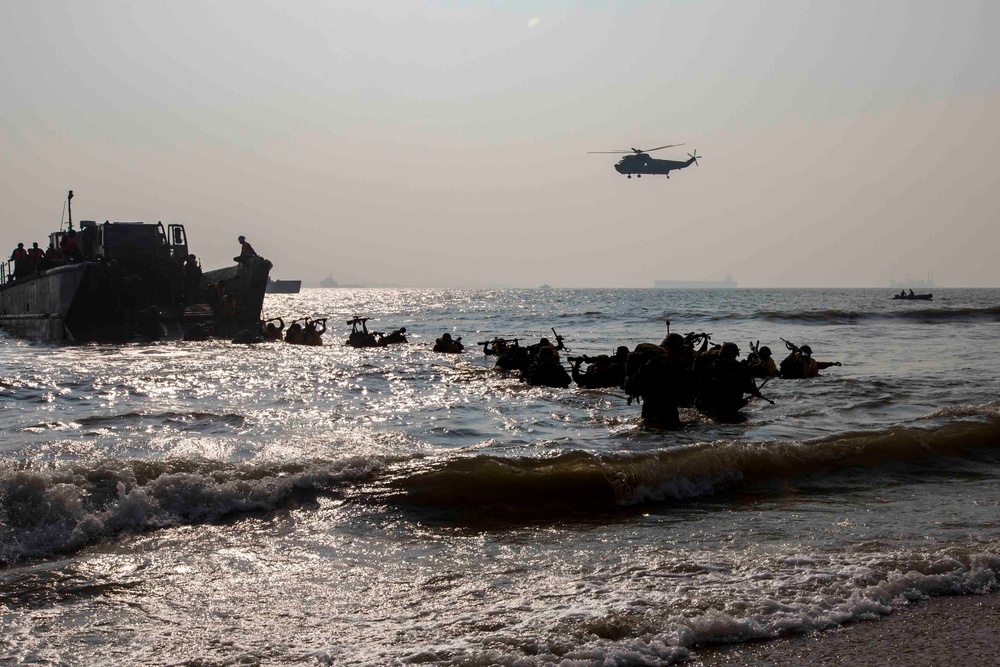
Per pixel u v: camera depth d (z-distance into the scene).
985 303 99.12
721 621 5.29
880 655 4.94
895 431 10.88
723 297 149.00
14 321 43.12
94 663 4.80
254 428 12.98
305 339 35.88
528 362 22.11
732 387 14.43
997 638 5.20
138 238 38.94
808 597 5.76
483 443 11.58
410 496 8.40
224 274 40.59
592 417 14.48
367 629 5.24
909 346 32.22
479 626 5.25
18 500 7.26
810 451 10.08
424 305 107.12
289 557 6.73
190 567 6.46
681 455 9.43
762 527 7.66
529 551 6.90
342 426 13.36
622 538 7.29
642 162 63.84
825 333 41.06
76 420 13.70
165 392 18.36
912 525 7.69
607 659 4.75
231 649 4.97
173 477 8.02
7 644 5.04
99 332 36.47
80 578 6.21
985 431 11.20
